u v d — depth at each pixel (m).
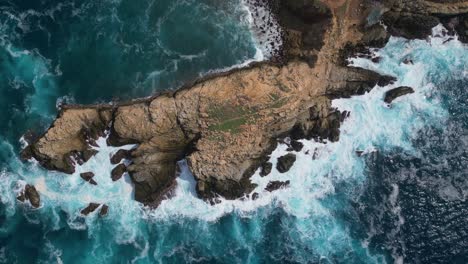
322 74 58.91
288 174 60.75
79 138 58.75
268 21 61.59
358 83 61.41
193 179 59.91
